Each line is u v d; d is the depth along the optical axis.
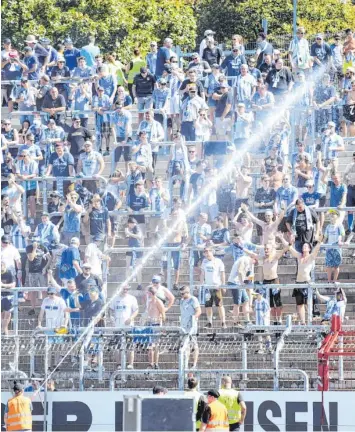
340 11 128.38
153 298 66.12
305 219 68.88
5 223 73.81
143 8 122.31
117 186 75.88
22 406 58.06
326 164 77.00
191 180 74.50
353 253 71.81
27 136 78.75
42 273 70.81
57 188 76.81
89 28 118.88
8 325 69.88
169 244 72.12
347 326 63.34
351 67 83.62
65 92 85.38
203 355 64.44
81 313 66.50
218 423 55.19
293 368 63.22
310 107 80.94
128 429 50.22
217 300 67.31
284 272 71.56
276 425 59.09
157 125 79.69
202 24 127.44
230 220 74.31
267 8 126.19
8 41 88.75
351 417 58.62
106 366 63.78
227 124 81.69
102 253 70.00
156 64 87.06
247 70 81.94
